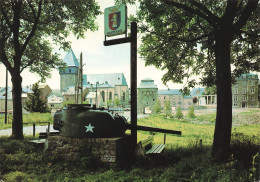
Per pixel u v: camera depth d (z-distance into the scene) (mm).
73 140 5508
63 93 91188
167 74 8289
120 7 5523
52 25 11734
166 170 4379
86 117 5602
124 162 5258
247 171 3783
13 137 9281
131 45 5457
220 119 5070
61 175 4359
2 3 9172
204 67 8359
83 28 12023
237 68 7332
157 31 7223
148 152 5414
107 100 97500
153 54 8062
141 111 79375
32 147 6559
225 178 3529
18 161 5242
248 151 5273
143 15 7188
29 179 4133
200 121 33938
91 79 112438
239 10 5980
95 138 5309
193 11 5633
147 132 16719
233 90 48562
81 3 10211
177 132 5504
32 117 24969
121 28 5488
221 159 4840
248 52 7133
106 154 5105
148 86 80188
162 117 40688
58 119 6414
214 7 7184
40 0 9680
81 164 4867
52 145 5727
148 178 3990
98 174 4383
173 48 7793
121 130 5988
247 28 7438
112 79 111125
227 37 5133
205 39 7602
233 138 6594
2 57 9438
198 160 4941
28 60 12711
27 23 11945
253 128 19938
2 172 4523
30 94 39125
